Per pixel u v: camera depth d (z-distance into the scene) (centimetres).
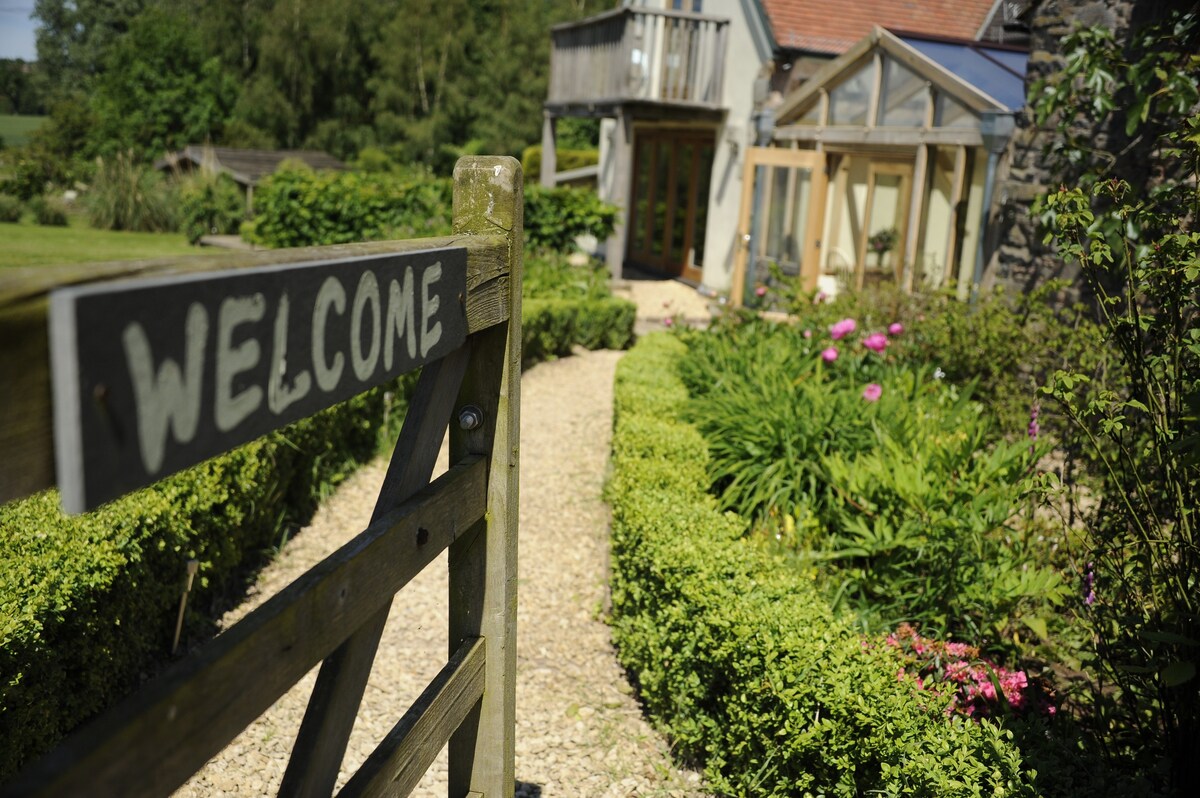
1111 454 340
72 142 3888
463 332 169
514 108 3947
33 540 308
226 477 416
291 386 117
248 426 109
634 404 553
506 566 201
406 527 157
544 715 362
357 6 4150
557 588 475
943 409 557
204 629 401
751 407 508
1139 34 579
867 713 247
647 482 422
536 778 321
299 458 525
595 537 539
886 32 1070
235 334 106
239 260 108
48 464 86
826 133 1188
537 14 4069
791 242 1277
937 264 1059
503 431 196
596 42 1537
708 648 302
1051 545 405
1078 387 529
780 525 441
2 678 250
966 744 241
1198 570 254
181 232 2633
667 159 1767
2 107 7619
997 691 294
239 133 3872
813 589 335
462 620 204
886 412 500
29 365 83
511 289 191
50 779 85
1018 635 367
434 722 176
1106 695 318
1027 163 834
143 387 91
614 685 389
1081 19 761
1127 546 302
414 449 165
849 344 661
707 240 1526
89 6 6919
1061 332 625
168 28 3881
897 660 289
